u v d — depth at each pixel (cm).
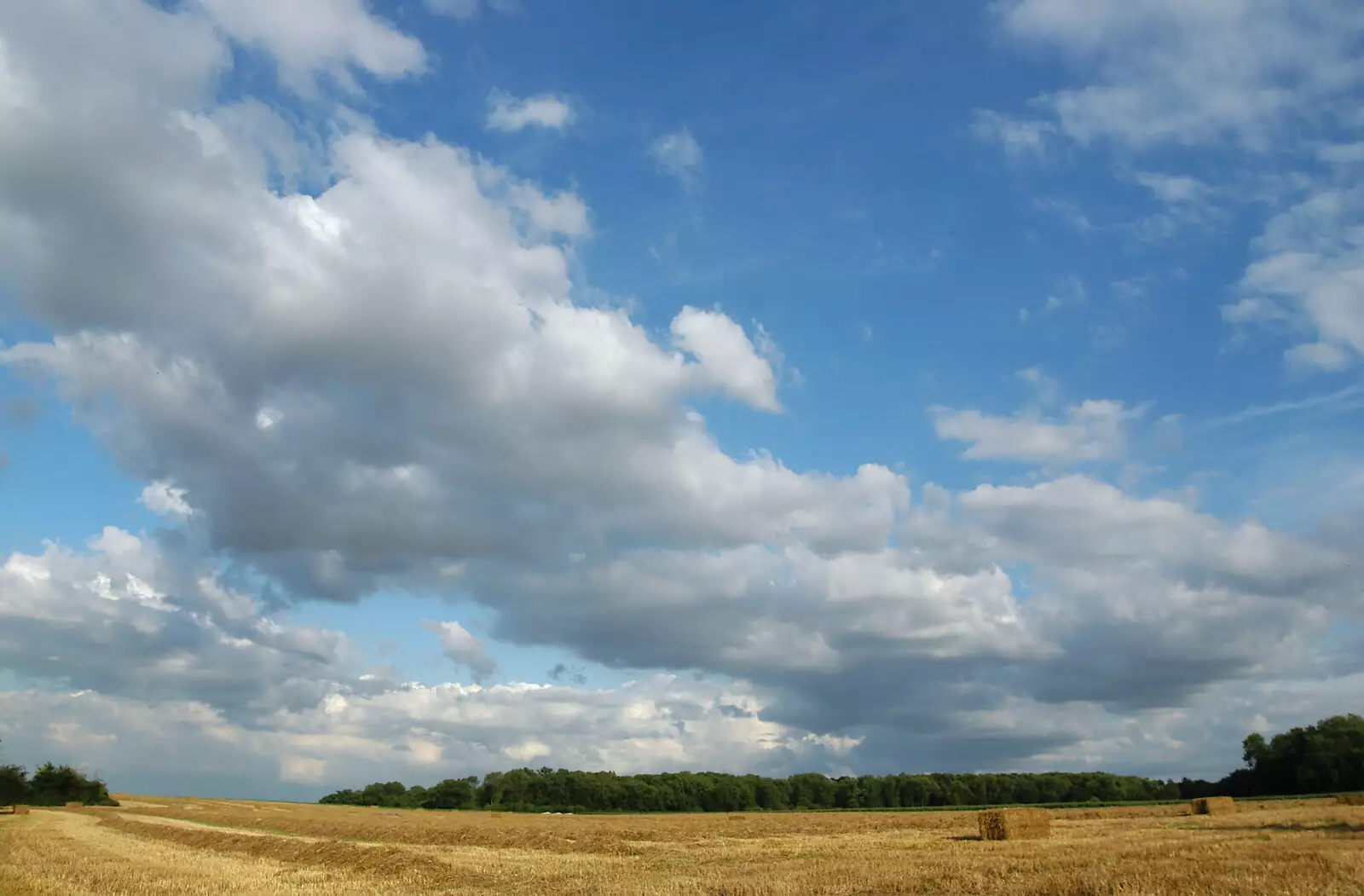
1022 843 4138
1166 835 4191
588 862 4203
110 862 4591
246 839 5762
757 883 2791
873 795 19088
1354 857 2602
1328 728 11712
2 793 11481
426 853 4962
